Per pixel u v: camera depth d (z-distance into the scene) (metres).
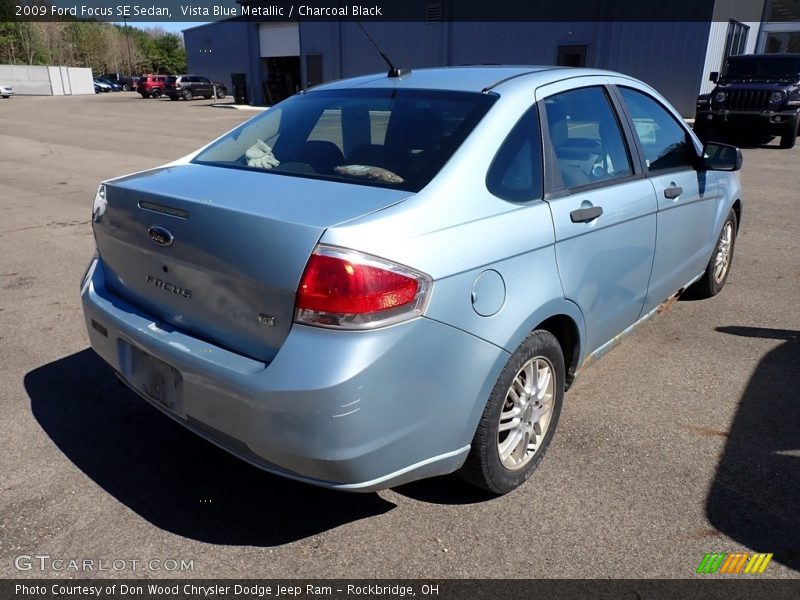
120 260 2.88
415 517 2.71
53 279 5.81
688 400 3.64
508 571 2.42
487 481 2.69
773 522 2.67
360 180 2.61
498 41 26.81
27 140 18.00
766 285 5.54
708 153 4.21
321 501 2.82
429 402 2.33
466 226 2.42
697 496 2.83
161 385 2.60
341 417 2.14
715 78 15.83
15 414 3.49
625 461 3.08
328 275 2.12
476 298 2.40
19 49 73.62
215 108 34.09
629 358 4.17
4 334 4.55
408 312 2.21
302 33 34.28
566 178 2.99
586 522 2.67
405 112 2.95
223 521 2.69
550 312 2.75
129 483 2.93
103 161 13.59
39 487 2.88
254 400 2.20
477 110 2.81
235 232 2.31
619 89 3.59
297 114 3.36
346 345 2.13
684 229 4.04
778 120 14.17
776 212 8.28
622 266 3.33
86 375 3.95
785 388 3.77
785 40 28.31
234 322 2.38
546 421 2.97
